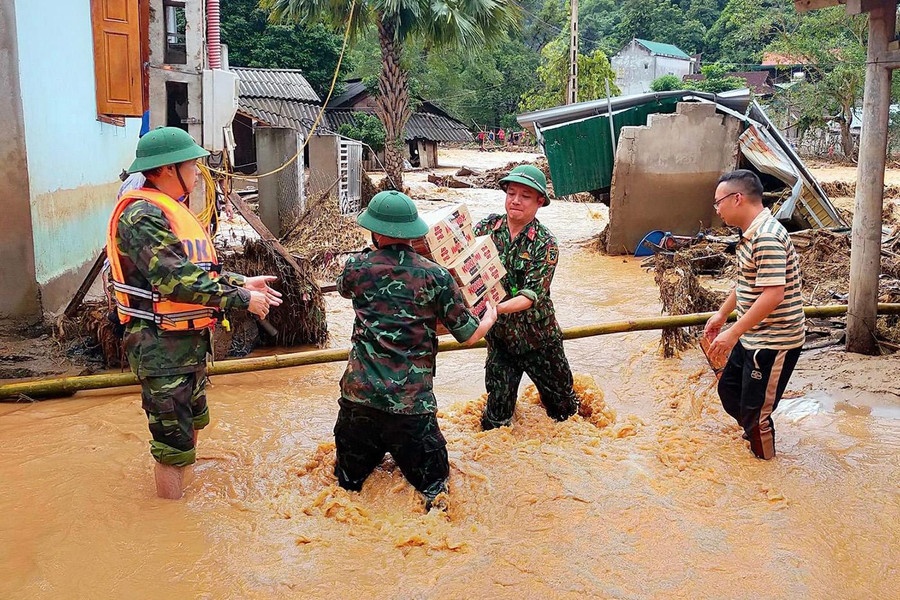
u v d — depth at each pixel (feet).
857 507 13.12
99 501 13.33
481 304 14.30
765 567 11.34
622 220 42.65
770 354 14.37
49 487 13.91
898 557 11.63
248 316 23.27
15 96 21.99
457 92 192.13
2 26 21.74
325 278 33.73
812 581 11.00
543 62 178.19
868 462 14.92
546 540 12.09
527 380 21.33
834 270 30.83
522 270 15.56
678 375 20.99
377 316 12.89
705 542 12.01
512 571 11.24
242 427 17.16
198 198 30.96
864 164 20.90
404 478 13.88
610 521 12.66
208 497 13.57
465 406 17.84
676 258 30.04
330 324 27.30
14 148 22.22
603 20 260.21
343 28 71.56
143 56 31.53
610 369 22.11
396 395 12.74
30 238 22.63
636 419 17.34
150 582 10.95
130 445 16.01
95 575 11.10
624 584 10.93
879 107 20.48
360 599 10.59
